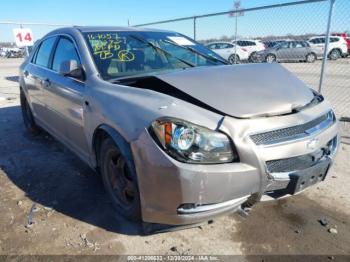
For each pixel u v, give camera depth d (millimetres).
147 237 2654
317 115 2602
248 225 2785
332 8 5215
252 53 12953
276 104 2434
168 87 2641
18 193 3396
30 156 4398
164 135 2158
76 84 3264
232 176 2137
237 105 2336
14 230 2771
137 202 2490
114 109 2584
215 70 2883
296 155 2338
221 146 2146
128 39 3637
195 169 2076
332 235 2643
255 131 2221
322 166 2514
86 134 3111
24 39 10352
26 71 4941
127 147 2430
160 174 2180
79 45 3410
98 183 3564
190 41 4133
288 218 2875
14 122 6238
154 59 3498
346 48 17062
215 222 2832
